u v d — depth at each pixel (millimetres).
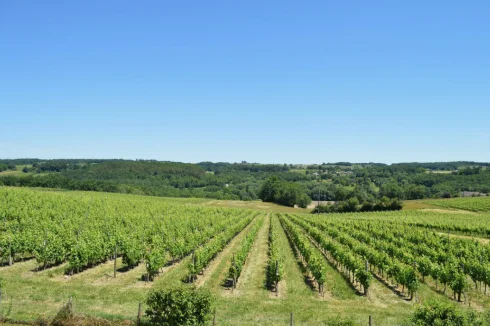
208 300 18016
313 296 27062
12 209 54406
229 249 46406
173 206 88938
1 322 18125
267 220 92812
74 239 35969
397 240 50562
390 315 22672
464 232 67188
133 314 20375
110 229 47844
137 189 155875
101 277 29766
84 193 115188
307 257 36719
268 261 38844
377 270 37312
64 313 18203
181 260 38094
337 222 74750
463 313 16734
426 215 97375
